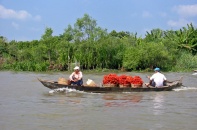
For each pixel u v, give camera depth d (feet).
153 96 54.39
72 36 186.60
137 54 181.88
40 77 110.93
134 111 38.93
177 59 197.26
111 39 194.18
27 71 164.25
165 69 185.26
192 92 61.05
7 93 57.26
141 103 45.93
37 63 179.01
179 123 32.32
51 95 54.39
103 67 191.31
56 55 197.06
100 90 57.82
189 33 215.72
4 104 43.93
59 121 32.86
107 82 59.47
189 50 212.84
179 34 221.05
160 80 63.00
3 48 206.39
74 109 40.09
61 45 181.57
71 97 51.85
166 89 63.21
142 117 35.17
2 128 29.81
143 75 138.21
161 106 43.19
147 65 187.52
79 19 185.57
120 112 38.19
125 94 56.65
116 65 195.31
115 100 48.88
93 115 36.11
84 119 33.91
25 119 33.71
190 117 35.40
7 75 120.88
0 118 34.14
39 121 32.76
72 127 30.35
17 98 50.37
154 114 37.01
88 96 53.36
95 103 45.52
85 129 29.66
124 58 186.39
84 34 186.91
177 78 111.65
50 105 43.27
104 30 191.11
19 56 196.95
